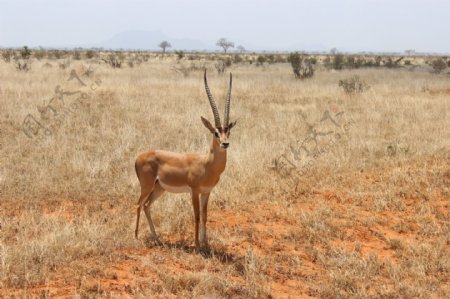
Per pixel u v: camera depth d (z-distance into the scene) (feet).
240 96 115.03
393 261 36.65
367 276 33.68
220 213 45.98
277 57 392.68
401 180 53.52
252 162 58.23
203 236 38.06
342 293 31.07
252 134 73.46
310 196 50.44
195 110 89.76
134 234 39.55
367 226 43.29
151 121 80.38
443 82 160.04
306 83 150.71
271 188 52.13
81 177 53.52
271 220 44.47
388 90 130.52
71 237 37.04
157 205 46.32
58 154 59.98
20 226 39.55
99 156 60.44
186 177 36.78
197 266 34.22
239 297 29.76
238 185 51.75
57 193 49.11
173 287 30.50
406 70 256.52
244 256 36.42
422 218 44.29
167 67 224.94
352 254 37.09
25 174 53.31
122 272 32.89
